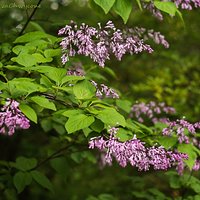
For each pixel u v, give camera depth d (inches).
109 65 347.6
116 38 131.4
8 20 276.1
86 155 203.6
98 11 144.7
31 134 355.6
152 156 122.0
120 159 117.0
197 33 331.3
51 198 391.5
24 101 119.3
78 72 142.5
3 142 369.7
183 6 147.0
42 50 146.9
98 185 377.4
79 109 123.7
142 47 137.2
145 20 286.8
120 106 174.1
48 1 318.0
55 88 125.6
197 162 149.6
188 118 210.7
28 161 176.1
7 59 151.7
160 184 246.7
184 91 280.1
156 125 162.6
